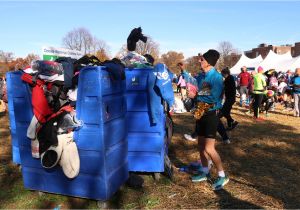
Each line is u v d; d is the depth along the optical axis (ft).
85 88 13.55
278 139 28.53
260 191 16.80
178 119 39.47
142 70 16.72
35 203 15.02
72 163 13.87
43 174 15.21
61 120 13.75
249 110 48.73
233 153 23.79
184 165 20.80
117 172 15.24
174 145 25.62
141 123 17.21
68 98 14.78
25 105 14.85
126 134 16.29
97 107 13.50
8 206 14.84
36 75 13.97
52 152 14.02
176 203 15.28
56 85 14.39
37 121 13.97
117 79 14.76
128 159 17.60
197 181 17.81
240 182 18.01
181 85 54.19
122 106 15.71
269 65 103.76
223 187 17.21
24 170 15.65
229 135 29.84
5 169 19.53
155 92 16.56
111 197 15.47
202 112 16.26
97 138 13.71
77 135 13.97
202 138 17.42
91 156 13.97
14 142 19.36
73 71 14.65
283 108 56.24
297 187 17.46
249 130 32.81
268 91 46.19
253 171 19.90
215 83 16.15
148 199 15.52
